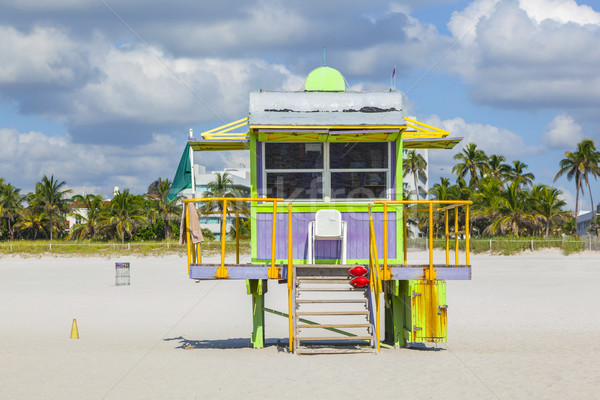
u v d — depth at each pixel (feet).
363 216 38.88
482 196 256.93
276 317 57.06
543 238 215.10
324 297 71.15
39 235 296.51
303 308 61.67
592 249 198.39
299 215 38.83
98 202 275.39
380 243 38.63
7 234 288.92
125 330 49.39
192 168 40.19
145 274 119.65
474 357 36.27
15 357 36.91
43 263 164.96
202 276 37.09
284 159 39.42
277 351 38.81
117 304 68.18
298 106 39.27
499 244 194.08
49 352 38.75
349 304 64.54
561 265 138.92
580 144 280.92
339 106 39.40
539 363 34.42
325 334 47.60
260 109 39.01
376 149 39.37
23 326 51.34
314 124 37.78
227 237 267.80
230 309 63.52
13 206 283.59
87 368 33.53
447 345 41.06
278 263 38.78
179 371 32.55
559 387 28.68
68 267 146.10
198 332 48.65
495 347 40.24
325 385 29.07
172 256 184.65
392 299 42.04
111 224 258.57
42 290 86.22
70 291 84.43
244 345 42.14
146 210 269.23
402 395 27.17
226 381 30.04
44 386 29.22
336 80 42.19
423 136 41.09
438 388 28.45
